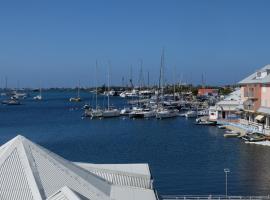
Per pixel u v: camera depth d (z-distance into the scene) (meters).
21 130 149.25
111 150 99.88
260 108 116.50
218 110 148.88
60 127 155.25
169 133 129.50
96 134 132.12
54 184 31.14
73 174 32.81
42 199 28.95
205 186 62.09
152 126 150.88
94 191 32.03
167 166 78.12
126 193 34.47
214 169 74.12
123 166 39.19
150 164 80.81
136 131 137.25
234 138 113.06
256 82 118.75
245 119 130.25
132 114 177.25
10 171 31.06
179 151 95.06
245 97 128.88
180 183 64.19
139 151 97.12
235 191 59.03
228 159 83.25
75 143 113.62
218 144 103.50
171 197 52.16
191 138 116.38
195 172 71.94
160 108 186.25
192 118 174.88
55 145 111.06
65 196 27.53
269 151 91.00
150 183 37.38
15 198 29.11
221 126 136.88
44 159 32.97
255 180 65.19
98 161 86.62
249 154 88.06
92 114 182.12
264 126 109.94
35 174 31.25
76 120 178.75
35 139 124.69
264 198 51.69
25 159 32.09
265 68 122.69
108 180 36.69
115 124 160.12
